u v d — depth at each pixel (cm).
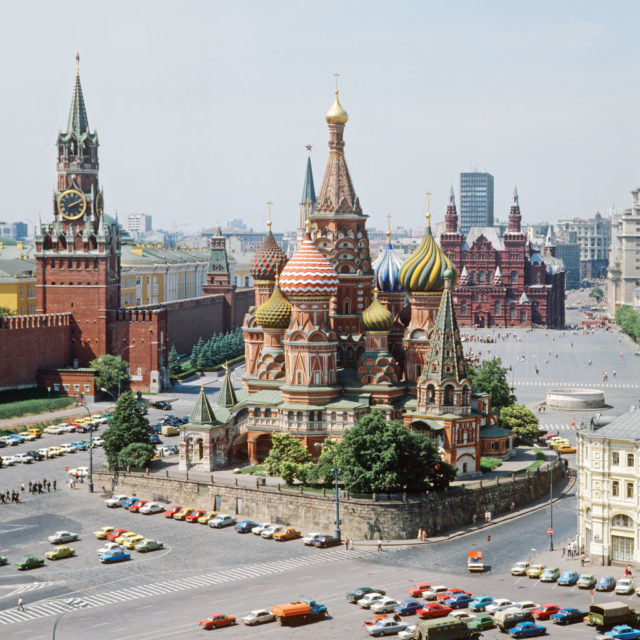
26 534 17412
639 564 15138
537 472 19962
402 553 16500
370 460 17762
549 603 13800
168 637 12688
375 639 12569
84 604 14025
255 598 14200
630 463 15325
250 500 18538
